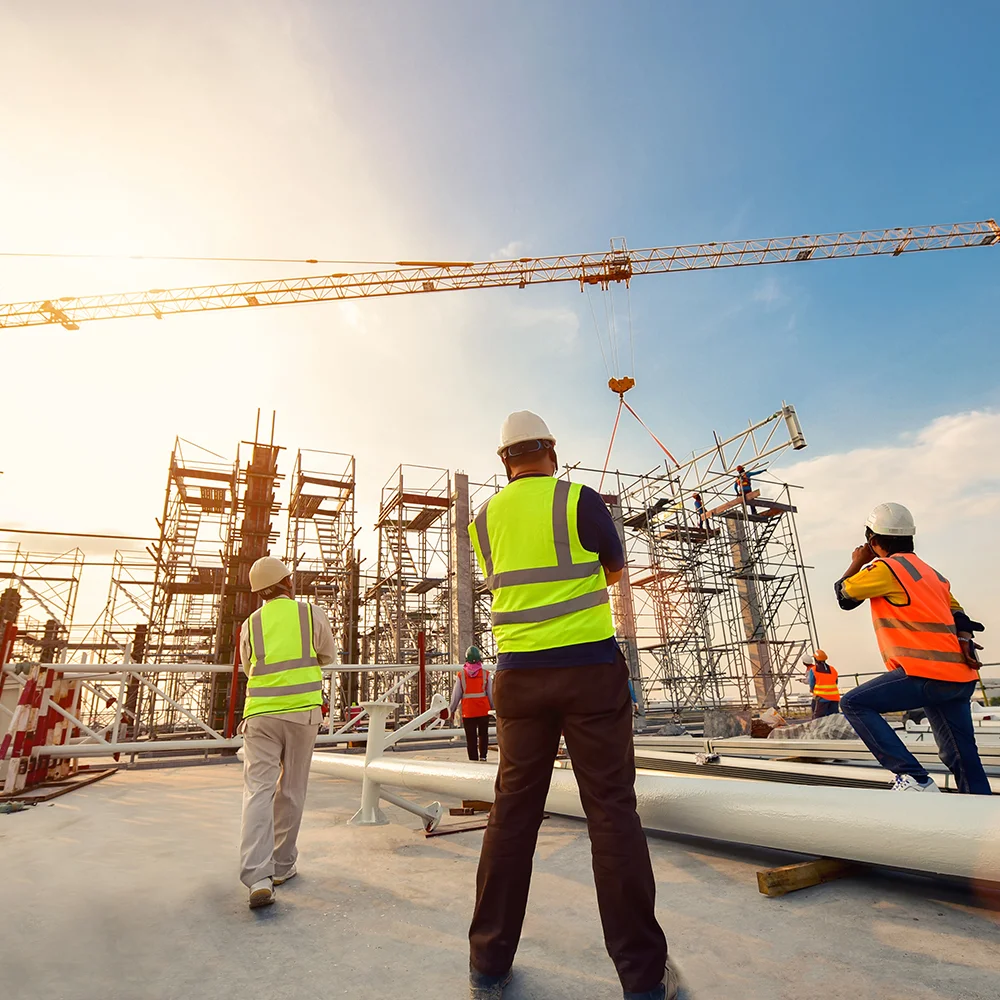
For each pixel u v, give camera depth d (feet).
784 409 71.00
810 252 122.42
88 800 18.88
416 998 6.11
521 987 6.24
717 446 80.07
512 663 6.47
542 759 6.41
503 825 6.25
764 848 11.06
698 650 78.79
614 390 84.28
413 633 90.22
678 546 85.10
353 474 85.81
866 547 11.98
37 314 108.99
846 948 6.88
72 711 25.52
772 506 82.64
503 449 7.57
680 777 10.16
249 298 114.32
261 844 9.04
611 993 6.11
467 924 8.09
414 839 13.00
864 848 7.88
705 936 7.37
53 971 6.73
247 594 71.15
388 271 116.16
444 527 91.35
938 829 7.31
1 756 19.77
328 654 11.34
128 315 112.98
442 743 38.34
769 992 5.98
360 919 8.31
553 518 6.60
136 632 71.41
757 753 19.08
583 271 116.98
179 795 19.86
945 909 7.90
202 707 76.13
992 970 6.24
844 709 11.21
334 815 15.94
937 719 10.58
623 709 6.26
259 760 9.84
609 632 6.47
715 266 121.29
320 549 88.89
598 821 5.95
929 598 10.57
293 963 6.93
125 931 7.93
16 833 13.94
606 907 5.77
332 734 31.42
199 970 6.77
